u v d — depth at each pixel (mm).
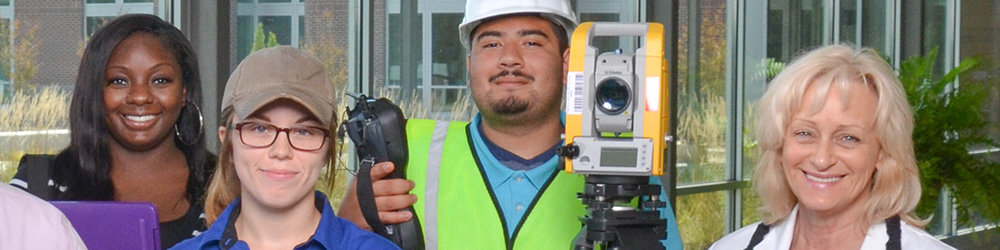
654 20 5801
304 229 1887
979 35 9219
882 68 1967
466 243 2346
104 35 2355
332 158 1950
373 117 2287
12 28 3742
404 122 2332
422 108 4926
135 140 2359
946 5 9180
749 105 6816
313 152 1854
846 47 2008
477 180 2373
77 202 1891
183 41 2451
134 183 2408
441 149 2422
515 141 2383
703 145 6445
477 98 2350
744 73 6750
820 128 1951
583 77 2064
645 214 2074
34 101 3822
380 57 4758
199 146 2471
